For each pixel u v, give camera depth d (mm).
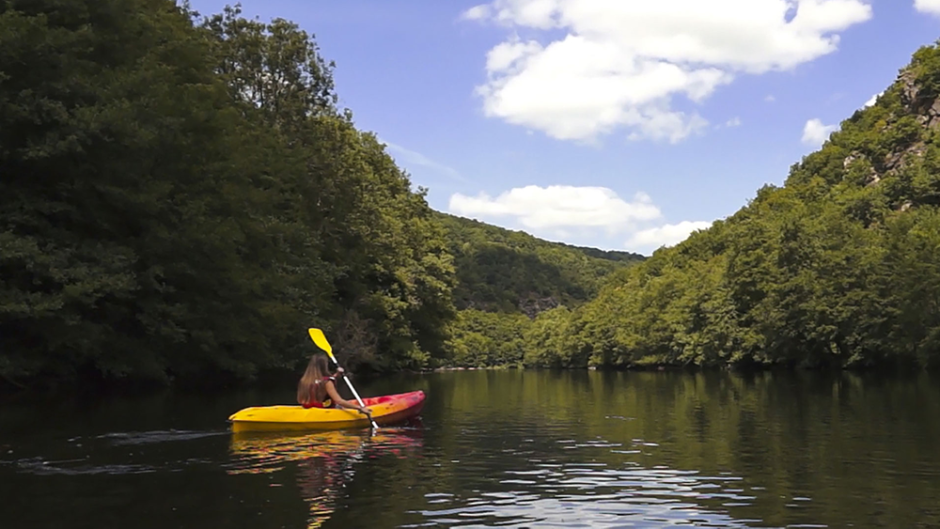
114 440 10914
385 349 46906
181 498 7160
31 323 16844
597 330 99000
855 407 17875
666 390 28594
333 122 39438
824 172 106188
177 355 22984
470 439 11836
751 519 6562
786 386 29891
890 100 110188
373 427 13062
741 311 62250
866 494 7559
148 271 19219
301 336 28672
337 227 39312
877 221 75375
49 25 17688
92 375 21875
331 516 6523
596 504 7098
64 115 15805
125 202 18297
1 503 6910
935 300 41312
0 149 15703
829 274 50688
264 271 25641
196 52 25641
